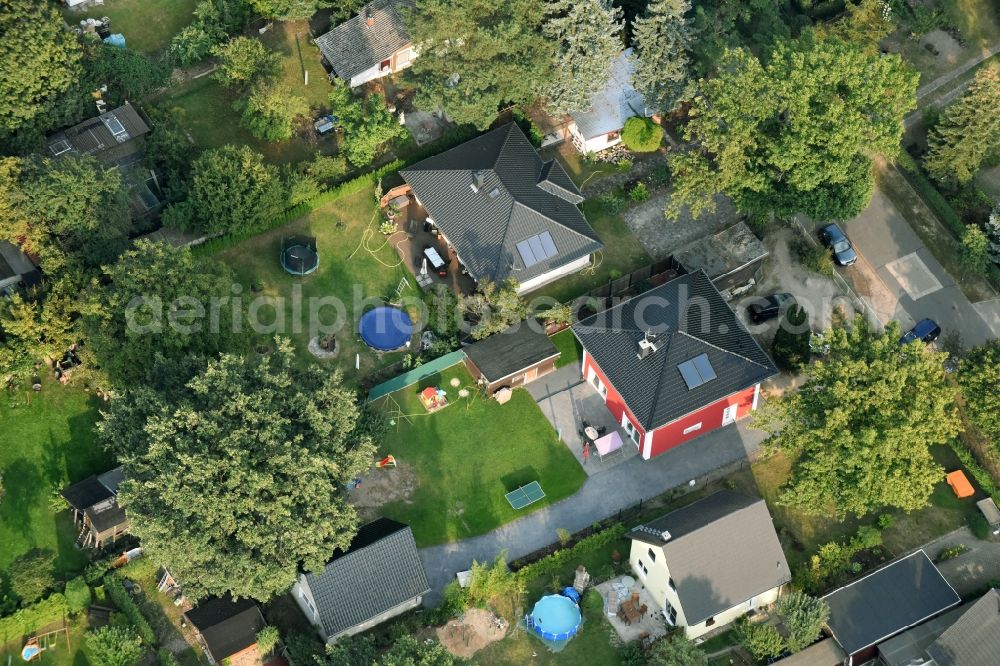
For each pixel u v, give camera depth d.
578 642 83.75
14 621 81.56
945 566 88.69
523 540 88.75
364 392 94.38
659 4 100.56
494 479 91.44
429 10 97.75
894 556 89.06
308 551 77.50
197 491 76.06
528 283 99.38
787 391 96.94
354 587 81.38
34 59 96.00
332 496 80.81
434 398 94.12
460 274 100.81
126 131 101.88
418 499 90.06
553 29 101.69
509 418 94.44
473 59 100.44
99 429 83.31
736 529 83.00
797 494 86.00
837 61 92.56
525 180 100.81
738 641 84.50
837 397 83.81
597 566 87.44
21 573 82.56
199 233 99.44
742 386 90.81
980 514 90.88
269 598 78.81
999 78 99.50
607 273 101.94
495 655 83.00
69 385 92.69
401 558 82.81
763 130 95.38
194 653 82.19
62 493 86.00
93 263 92.94
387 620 83.94
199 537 75.88
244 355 91.19
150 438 77.94
